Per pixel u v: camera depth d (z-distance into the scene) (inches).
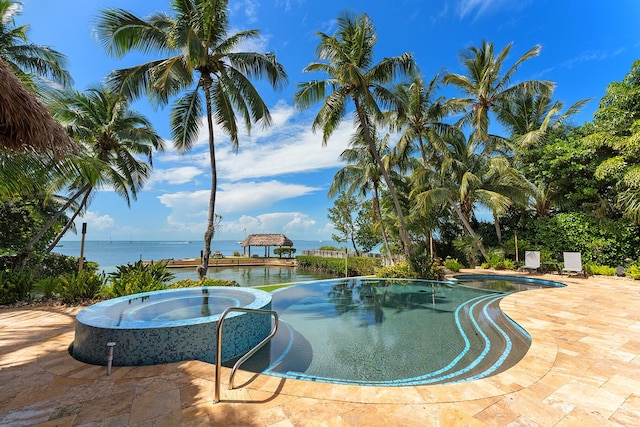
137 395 108.2
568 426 88.6
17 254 426.6
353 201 1000.9
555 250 513.3
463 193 563.2
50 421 91.3
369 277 479.2
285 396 107.2
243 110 432.5
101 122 492.4
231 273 956.6
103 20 319.0
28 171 227.5
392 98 459.2
